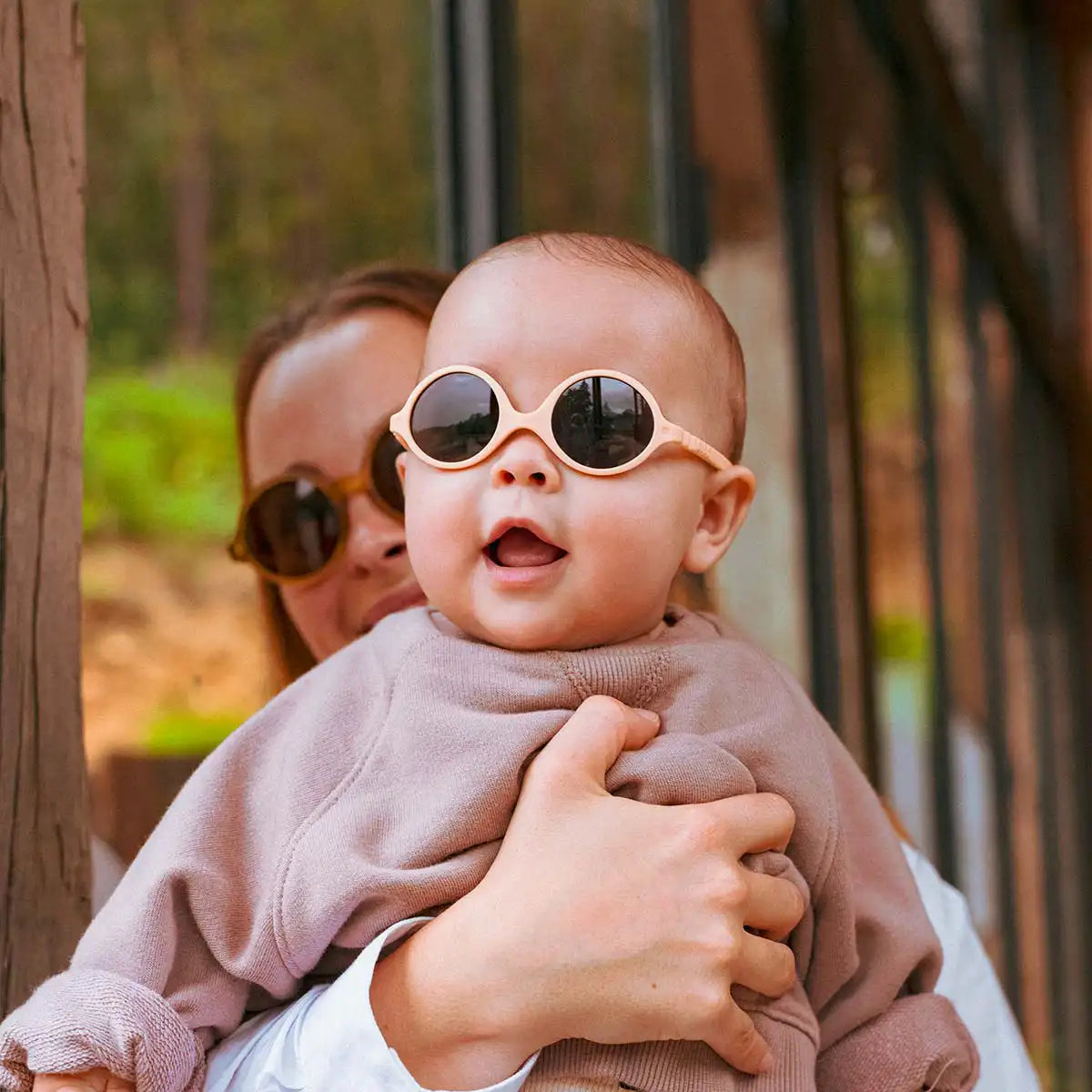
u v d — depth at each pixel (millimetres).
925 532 3945
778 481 3045
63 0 1330
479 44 2199
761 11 3043
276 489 1619
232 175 2852
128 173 2768
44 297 1299
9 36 1263
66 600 1326
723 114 3057
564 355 1132
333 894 1078
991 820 4551
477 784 1106
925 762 3891
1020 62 5828
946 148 4078
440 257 2246
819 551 3061
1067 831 5172
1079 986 5066
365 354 1608
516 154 2229
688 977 1059
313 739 1156
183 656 2633
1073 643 5332
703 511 1223
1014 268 4699
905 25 3568
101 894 1780
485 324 1151
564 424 1110
